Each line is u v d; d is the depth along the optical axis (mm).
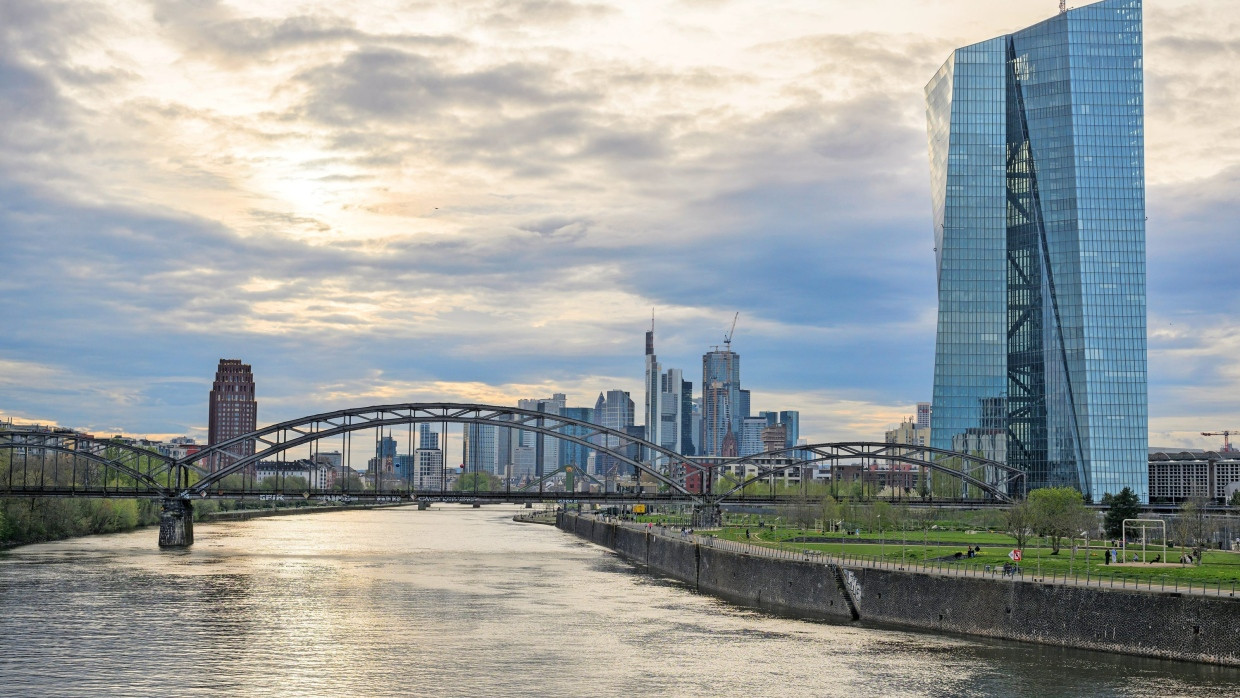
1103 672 94375
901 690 90562
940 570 124188
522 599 146375
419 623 124375
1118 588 103250
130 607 133875
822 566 134375
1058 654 102438
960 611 116375
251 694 89938
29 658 102812
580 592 155875
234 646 109375
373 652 107000
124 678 95062
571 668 99875
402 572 181500
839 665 100125
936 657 102750
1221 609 95125
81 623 121750
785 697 88938
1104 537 190375
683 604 142500
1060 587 107000
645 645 110812
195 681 94250
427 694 90250
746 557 152500
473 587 160375
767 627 121750
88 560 193125
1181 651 97188
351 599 144250
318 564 194375
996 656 102438
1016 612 110562
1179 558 138750
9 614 127625
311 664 101375
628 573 188500
